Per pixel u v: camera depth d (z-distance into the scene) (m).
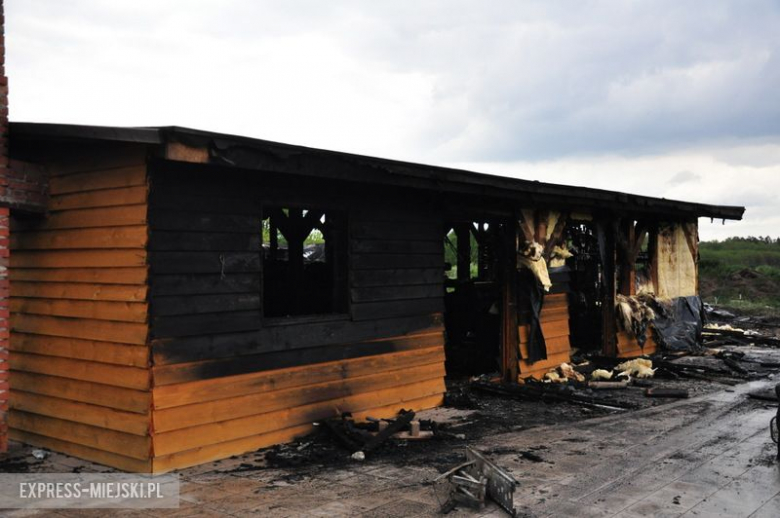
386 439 8.38
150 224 7.18
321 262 13.56
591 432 9.02
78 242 7.88
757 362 15.58
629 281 15.96
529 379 12.48
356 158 8.34
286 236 12.91
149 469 7.20
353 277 9.48
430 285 10.77
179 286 7.45
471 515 5.90
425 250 10.67
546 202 12.51
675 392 11.65
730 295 32.28
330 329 9.14
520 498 6.32
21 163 7.95
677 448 8.15
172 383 7.38
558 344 13.71
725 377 13.56
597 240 14.93
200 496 6.45
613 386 12.45
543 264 12.42
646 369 13.76
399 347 10.19
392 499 6.33
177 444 7.42
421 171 9.30
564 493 6.46
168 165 7.34
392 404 10.05
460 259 16.06
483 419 9.91
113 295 7.48
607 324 15.48
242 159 7.21
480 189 10.55
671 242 17.48
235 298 8.00
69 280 7.98
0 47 7.75
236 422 8.01
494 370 13.54
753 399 11.42
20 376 8.58
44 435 8.29
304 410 8.78
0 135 7.64
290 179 8.62
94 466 7.59
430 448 8.20
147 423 7.19
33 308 8.43
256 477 7.07
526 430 9.17
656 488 6.62
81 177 7.86
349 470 7.30
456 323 15.55
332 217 9.85
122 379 7.41
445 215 11.47
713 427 9.27
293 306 12.87
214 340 7.79
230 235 7.95
